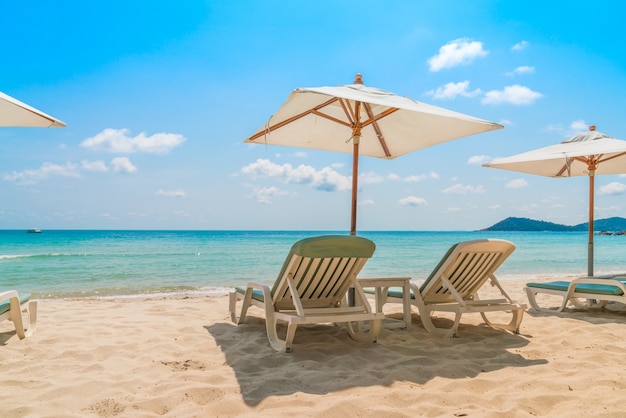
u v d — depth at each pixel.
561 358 3.90
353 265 4.37
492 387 3.21
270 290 4.50
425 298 5.09
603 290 5.85
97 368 3.59
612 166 7.99
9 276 14.80
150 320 5.43
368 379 3.30
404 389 3.11
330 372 3.46
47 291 10.85
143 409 2.83
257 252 28.59
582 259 24.95
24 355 3.96
